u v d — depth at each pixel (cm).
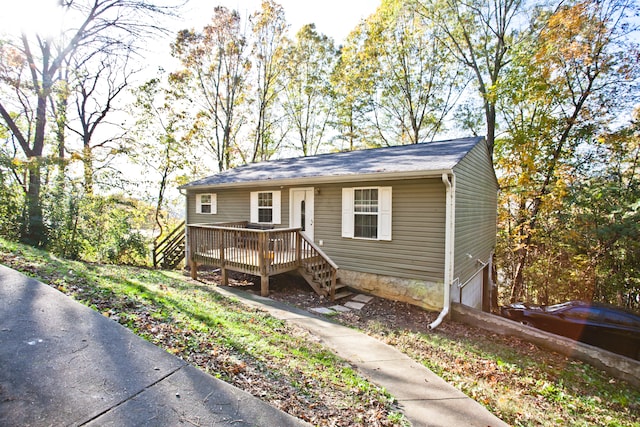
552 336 632
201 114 2084
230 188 1200
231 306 631
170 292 620
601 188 1107
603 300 1217
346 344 525
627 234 1020
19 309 343
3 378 232
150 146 1817
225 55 2083
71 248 937
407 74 1966
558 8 1261
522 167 1330
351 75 2061
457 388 432
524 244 1386
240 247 833
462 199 813
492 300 1364
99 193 1100
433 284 765
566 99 1254
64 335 303
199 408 227
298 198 1016
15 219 873
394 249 823
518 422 378
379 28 1878
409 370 452
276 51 2114
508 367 534
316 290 834
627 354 666
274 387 295
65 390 228
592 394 489
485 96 1405
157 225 1992
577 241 1211
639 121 1143
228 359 325
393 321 702
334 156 1181
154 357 287
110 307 395
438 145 992
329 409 292
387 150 1079
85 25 998
